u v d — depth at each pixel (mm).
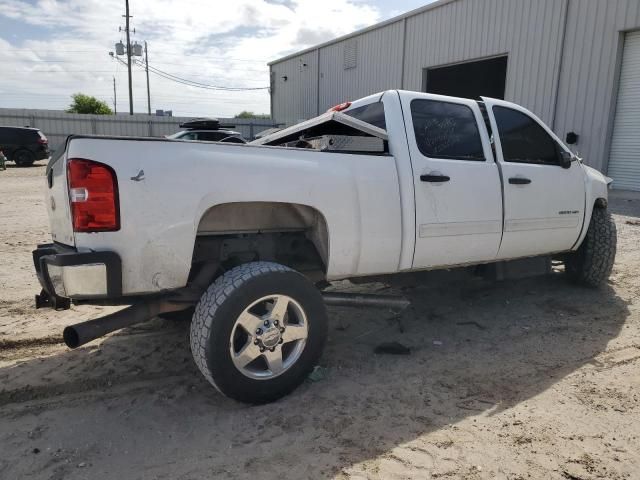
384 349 3893
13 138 23297
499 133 4383
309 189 3195
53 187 3240
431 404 3115
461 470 2480
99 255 2643
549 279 5805
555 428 2838
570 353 3854
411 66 21672
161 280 2820
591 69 14531
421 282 4262
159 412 3016
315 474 2451
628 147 14055
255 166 3029
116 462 2539
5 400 3150
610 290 5402
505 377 3473
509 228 4270
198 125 17766
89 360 3711
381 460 2561
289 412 3014
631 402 3115
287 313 3201
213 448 2660
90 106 55781
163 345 3988
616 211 10891
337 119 3738
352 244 3428
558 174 4680
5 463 2518
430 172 3762
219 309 2834
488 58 18109
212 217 3201
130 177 2691
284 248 3721
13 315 4555
